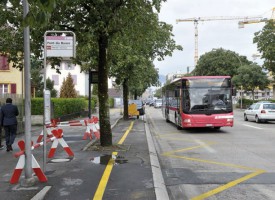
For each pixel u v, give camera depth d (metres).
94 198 6.60
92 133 17.53
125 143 14.29
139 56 26.59
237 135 18.86
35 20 4.19
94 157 10.87
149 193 6.95
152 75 34.31
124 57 25.47
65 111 31.27
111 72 26.61
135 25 12.00
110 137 12.95
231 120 20.25
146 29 12.47
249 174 9.11
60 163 9.89
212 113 20.23
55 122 14.53
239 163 10.70
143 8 11.39
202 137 18.08
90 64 16.48
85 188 7.29
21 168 7.74
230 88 20.47
